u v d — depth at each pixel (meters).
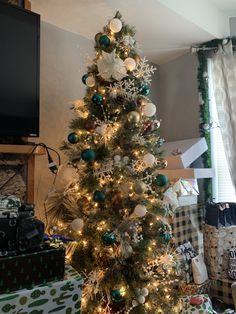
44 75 1.94
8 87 1.36
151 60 2.72
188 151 2.04
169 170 2.02
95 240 1.32
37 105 1.46
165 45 2.41
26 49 1.43
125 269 1.33
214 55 2.34
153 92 2.77
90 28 2.09
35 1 1.74
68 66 2.09
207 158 2.35
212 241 2.16
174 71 2.70
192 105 2.54
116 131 1.43
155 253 1.41
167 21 2.02
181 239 2.17
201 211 2.38
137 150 1.46
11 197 0.97
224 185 2.40
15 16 1.40
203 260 2.18
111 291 1.27
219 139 2.44
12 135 1.36
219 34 2.30
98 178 1.39
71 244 1.34
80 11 1.87
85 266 1.34
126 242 1.30
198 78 2.42
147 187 1.42
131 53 1.55
